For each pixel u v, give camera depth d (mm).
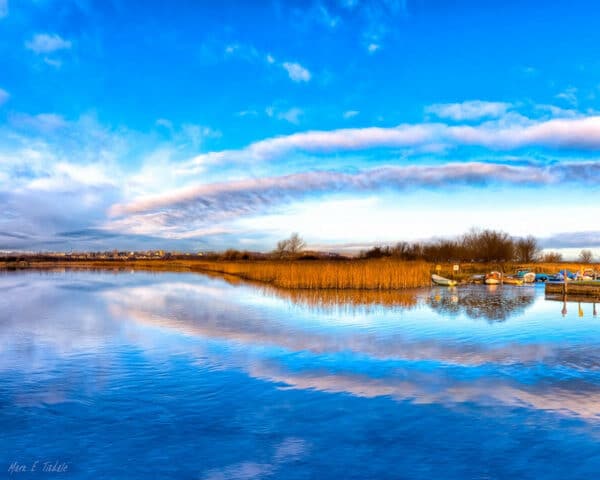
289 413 9508
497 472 7109
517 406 9844
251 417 9297
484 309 26391
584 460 7441
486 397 10422
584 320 21953
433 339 17062
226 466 7359
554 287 36312
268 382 11562
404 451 7816
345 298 32531
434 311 25281
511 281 52281
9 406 9867
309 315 23516
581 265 73375
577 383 11453
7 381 11617
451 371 12555
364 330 19016
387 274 40531
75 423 8992
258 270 56531
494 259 86375
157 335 17844
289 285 41188
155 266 144500
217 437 8391
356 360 13805
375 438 8312
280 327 19766
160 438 8352
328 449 7910
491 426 8781
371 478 6988
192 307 27328
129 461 7527
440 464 7371
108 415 9391
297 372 12469
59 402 10109
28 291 40812
